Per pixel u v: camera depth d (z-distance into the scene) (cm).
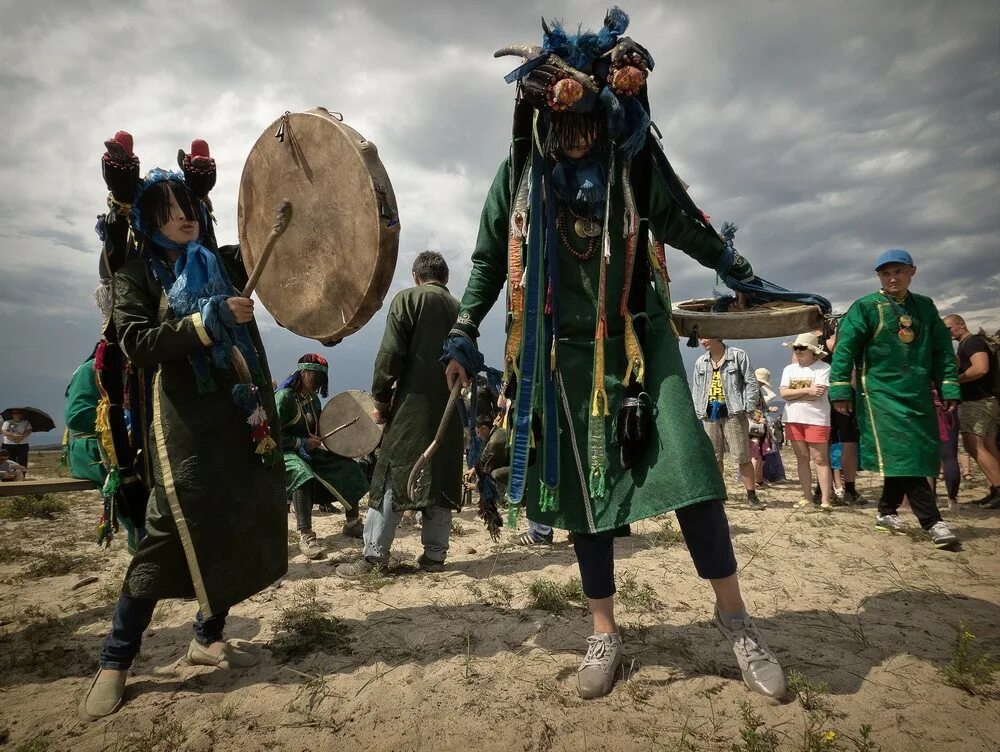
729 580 220
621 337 226
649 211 227
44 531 622
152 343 231
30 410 1277
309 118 256
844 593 328
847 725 196
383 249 232
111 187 245
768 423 877
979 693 213
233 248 297
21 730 217
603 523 217
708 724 200
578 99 205
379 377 399
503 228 250
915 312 453
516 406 223
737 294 258
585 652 257
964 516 562
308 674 251
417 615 316
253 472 248
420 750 194
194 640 268
